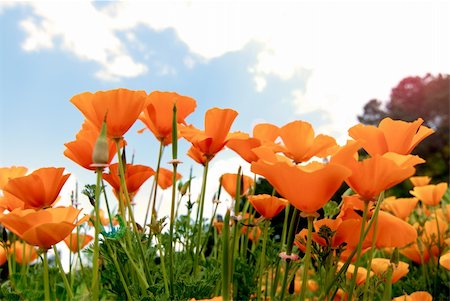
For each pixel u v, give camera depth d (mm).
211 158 387
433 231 629
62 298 511
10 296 385
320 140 391
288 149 396
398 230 350
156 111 394
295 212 334
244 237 543
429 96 5723
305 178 260
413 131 322
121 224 349
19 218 297
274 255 466
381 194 315
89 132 382
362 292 346
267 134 463
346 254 368
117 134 341
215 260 446
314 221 351
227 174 533
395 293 579
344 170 254
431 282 583
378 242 351
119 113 333
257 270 459
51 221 307
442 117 5566
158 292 352
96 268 310
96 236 308
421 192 707
